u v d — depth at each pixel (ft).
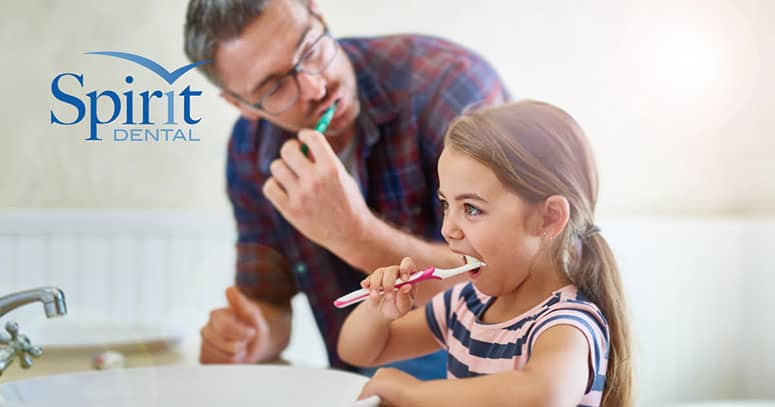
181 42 3.81
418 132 3.97
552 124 2.83
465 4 5.74
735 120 6.26
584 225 2.77
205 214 5.20
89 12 4.48
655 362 5.78
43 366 3.49
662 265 5.79
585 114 6.01
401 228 3.96
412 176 3.96
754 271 5.93
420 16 5.68
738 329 5.95
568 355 2.43
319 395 3.10
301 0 3.83
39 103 4.87
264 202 4.26
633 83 6.07
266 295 4.39
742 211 6.40
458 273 2.75
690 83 6.16
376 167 4.00
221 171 5.21
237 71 3.78
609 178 6.06
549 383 2.37
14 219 4.94
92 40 4.52
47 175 5.01
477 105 3.96
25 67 4.81
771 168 6.43
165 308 5.10
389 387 2.57
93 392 3.11
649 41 6.08
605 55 6.03
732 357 5.94
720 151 6.25
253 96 3.84
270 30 3.74
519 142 2.72
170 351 4.28
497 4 5.84
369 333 3.06
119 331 4.03
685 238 5.84
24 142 4.93
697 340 5.88
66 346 3.72
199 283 5.16
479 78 4.12
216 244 5.18
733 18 6.19
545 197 2.68
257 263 4.37
